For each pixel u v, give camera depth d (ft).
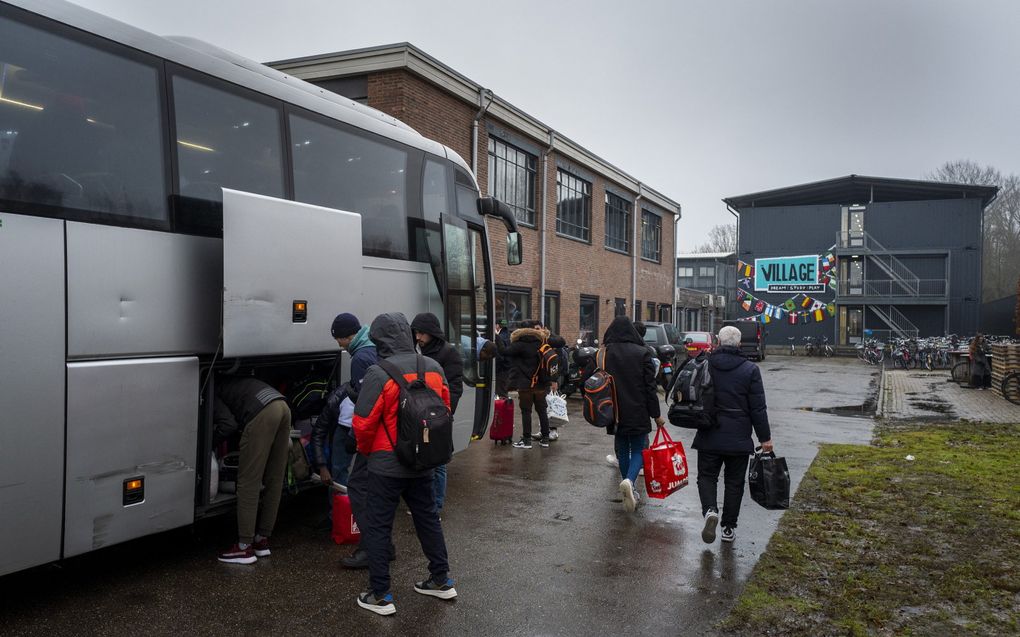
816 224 142.82
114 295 13.83
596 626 13.53
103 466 13.62
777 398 56.39
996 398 55.16
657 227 105.09
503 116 58.70
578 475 26.48
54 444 12.87
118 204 13.98
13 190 12.36
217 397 16.53
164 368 14.65
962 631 13.42
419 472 13.60
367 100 47.96
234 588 14.99
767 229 146.10
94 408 13.43
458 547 18.12
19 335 12.39
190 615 13.61
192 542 18.08
